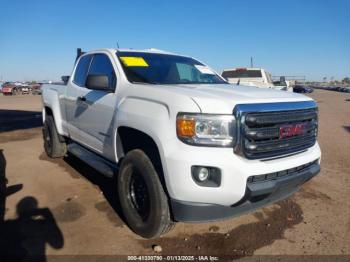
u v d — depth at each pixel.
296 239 3.49
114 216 3.96
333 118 15.22
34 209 4.12
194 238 3.48
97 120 4.27
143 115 3.25
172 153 2.89
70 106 5.20
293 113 3.23
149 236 3.34
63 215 3.96
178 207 2.95
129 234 3.55
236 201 2.89
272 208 4.25
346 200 4.56
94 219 3.88
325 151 7.58
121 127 3.66
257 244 3.38
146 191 3.32
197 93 3.11
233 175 2.82
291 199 4.56
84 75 4.95
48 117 6.25
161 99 3.14
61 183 5.05
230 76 14.16
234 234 3.57
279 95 3.39
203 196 2.86
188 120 2.86
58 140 6.18
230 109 2.88
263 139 3.02
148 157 3.28
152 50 4.88
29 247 3.26
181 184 2.85
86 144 4.85
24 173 5.53
